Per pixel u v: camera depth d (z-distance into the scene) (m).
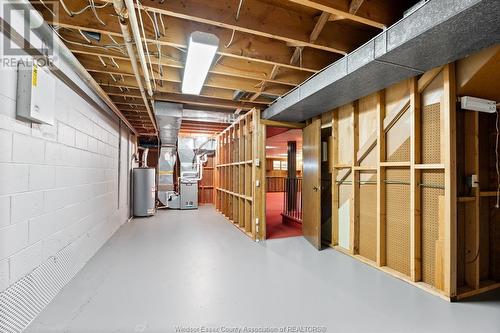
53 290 2.25
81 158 2.97
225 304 2.17
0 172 1.60
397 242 2.87
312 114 4.01
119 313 2.01
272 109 4.12
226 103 4.46
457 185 2.47
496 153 2.67
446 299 2.27
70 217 2.65
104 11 2.13
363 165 3.41
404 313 2.05
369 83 2.60
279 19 2.16
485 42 1.81
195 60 2.45
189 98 4.27
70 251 2.64
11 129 1.71
